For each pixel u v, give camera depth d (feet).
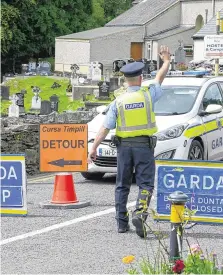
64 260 54.75
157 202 63.67
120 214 63.16
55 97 220.23
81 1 511.81
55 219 68.08
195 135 87.45
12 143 96.94
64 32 500.74
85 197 79.10
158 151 84.64
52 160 74.79
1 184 69.00
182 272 43.91
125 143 62.03
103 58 451.53
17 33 475.72
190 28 459.73
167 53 63.87
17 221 67.15
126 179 62.90
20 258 55.31
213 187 62.64
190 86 92.53
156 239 60.85
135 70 62.18
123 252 56.90
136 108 61.87
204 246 58.70
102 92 238.27
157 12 465.47
